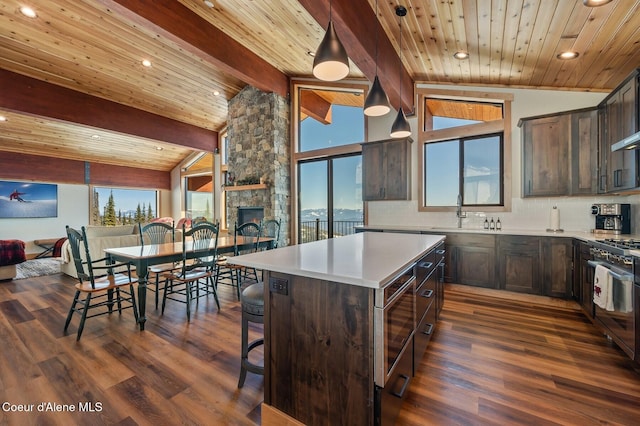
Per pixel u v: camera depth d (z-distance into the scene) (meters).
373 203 5.23
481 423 1.59
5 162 7.24
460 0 2.46
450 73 4.13
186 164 9.97
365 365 1.29
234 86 6.33
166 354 2.34
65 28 4.12
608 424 1.57
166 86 5.86
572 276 3.26
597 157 3.30
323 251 1.98
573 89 3.78
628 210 3.27
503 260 3.65
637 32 2.49
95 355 2.32
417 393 1.84
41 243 7.63
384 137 5.11
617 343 2.27
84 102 5.50
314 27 4.06
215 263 3.59
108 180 9.01
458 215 4.43
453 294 3.83
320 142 5.98
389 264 1.53
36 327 2.88
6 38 4.11
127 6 3.33
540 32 2.68
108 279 3.04
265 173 6.02
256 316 1.83
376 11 2.95
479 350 2.37
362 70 3.26
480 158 4.43
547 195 3.60
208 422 1.61
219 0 3.77
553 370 2.08
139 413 1.68
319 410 1.42
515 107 4.09
